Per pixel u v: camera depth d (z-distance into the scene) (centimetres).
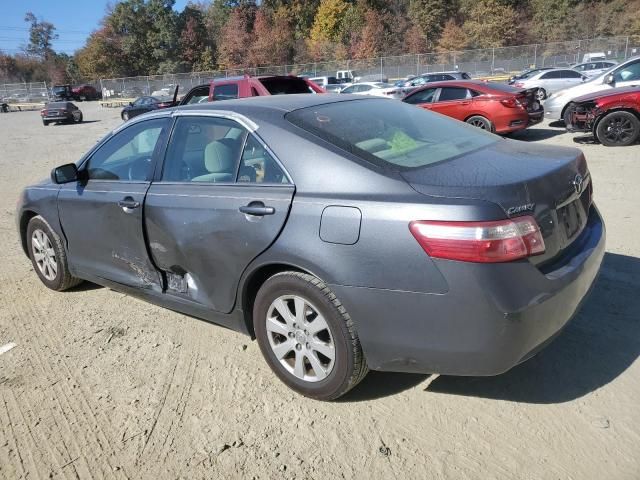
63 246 459
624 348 336
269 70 5322
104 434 291
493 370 252
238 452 271
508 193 249
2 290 504
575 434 266
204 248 329
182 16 8275
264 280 318
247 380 332
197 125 355
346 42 6900
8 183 1121
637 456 250
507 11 6097
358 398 306
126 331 406
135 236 375
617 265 458
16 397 329
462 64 4459
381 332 265
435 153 302
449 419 284
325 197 277
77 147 1767
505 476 244
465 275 241
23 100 6072
